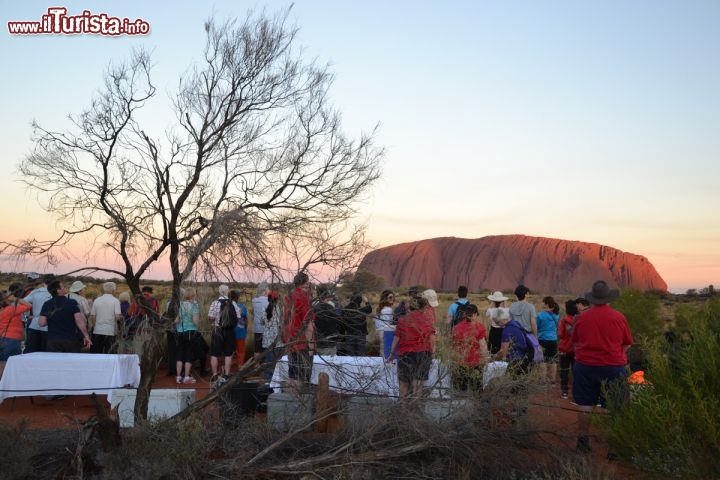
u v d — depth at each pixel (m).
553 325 10.27
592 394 6.27
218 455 5.43
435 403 5.81
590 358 6.25
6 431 5.05
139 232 5.64
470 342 6.46
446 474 5.04
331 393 6.23
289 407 6.32
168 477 4.66
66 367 7.78
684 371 5.75
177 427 5.20
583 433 5.97
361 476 4.70
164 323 5.62
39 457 5.22
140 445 4.93
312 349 5.88
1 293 6.09
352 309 5.95
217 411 6.65
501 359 7.75
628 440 5.61
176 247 5.55
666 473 5.25
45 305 8.88
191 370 11.75
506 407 5.84
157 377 11.22
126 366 8.20
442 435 5.11
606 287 6.38
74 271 5.45
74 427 5.72
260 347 11.17
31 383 7.70
